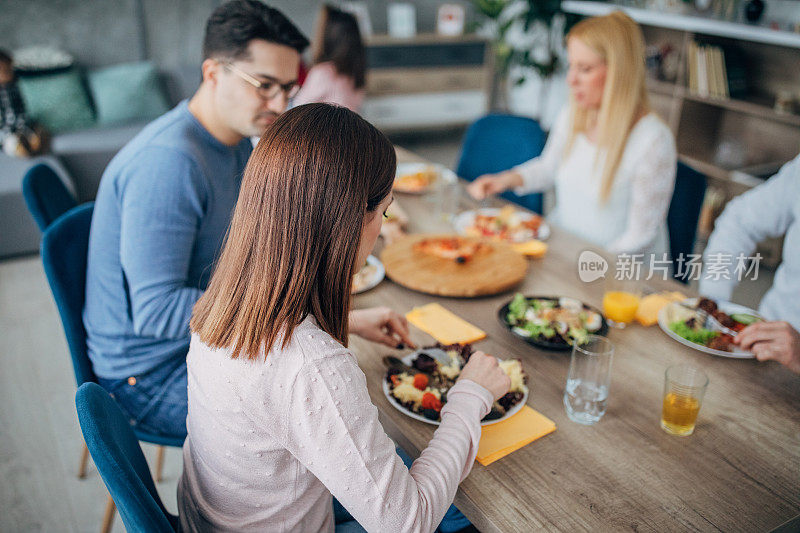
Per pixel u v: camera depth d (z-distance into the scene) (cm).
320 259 80
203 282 150
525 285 165
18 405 232
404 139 569
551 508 94
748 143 387
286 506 90
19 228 338
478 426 97
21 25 421
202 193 138
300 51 139
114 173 135
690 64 380
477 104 586
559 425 112
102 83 426
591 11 447
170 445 150
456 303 155
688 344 139
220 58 132
